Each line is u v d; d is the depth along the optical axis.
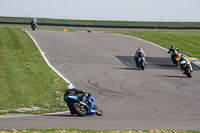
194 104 63.56
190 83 87.69
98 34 185.75
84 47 140.38
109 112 53.31
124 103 63.47
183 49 151.00
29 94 68.50
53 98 68.31
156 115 50.97
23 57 108.06
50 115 49.09
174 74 101.06
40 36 158.25
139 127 39.41
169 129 38.66
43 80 82.44
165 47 154.25
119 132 33.34
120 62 117.31
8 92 68.00
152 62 120.94
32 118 44.47
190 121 45.91
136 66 107.19
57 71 95.81
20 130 31.44
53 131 31.83
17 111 54.22
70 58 117.19
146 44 158.38
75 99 45.56
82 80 86.50
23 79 79.94
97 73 96.38
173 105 62.06
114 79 89.19
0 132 30.11
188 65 95.69
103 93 73.00
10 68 89.00
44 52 122.94
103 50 137.25
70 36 168.25
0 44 122.50
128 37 178.50
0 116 47.50
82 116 46.56
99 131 33.44
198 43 167.88
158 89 78.94
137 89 78.25
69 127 37.12
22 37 145.25
